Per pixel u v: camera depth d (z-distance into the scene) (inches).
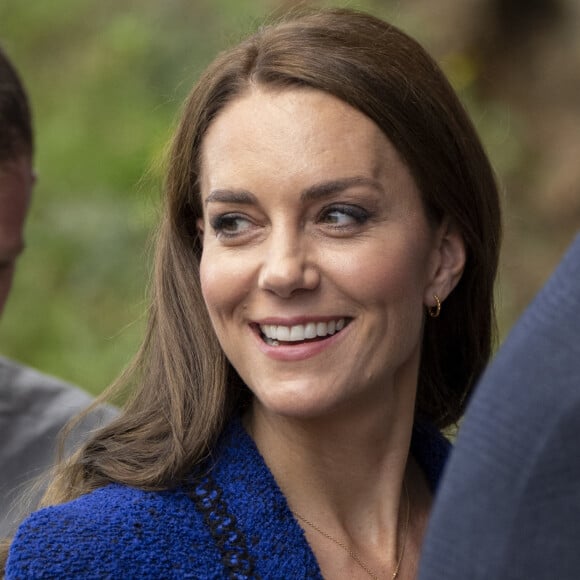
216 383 314.5
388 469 326.0
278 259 286.8
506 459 196.7
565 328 195.3
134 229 897.5
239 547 291.3
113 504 291.0
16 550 281.0
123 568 279.3
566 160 967.6
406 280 301.0
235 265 294.0
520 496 194.7
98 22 1074.1
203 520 293.1
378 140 298.5
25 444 432.1
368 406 315.9
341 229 293.6
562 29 1024.2
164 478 297.6
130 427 319.0
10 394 438.3
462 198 322.0
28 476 427.5
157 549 283.7
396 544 329.4
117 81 995.9
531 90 1011.9
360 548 322.3
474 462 200.8
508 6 1019.9
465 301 349.1
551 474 193.0
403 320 301.7
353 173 293.4
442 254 325.4
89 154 952.3
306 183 289.4
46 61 1064.2
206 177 306.2
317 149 291.4
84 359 852.0
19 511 400.2
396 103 301.4
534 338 198.1
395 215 301.0
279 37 302.7
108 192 926.4
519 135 989.2
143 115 959.6
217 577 285.7
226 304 297.3
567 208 944.9
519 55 1018.7
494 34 1019.9
